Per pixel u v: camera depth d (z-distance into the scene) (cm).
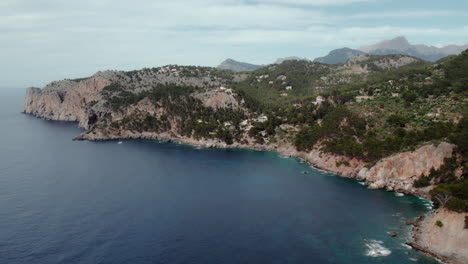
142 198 15375
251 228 12325
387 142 18688
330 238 11562
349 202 14962
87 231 11994
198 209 14100
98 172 19925
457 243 10325
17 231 11981
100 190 16450
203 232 11975
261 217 13312
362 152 19175
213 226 12469
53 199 15112
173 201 15025
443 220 11250
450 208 11319
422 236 11312
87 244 11106
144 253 10569
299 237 11638
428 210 13825
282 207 14400
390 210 13950
